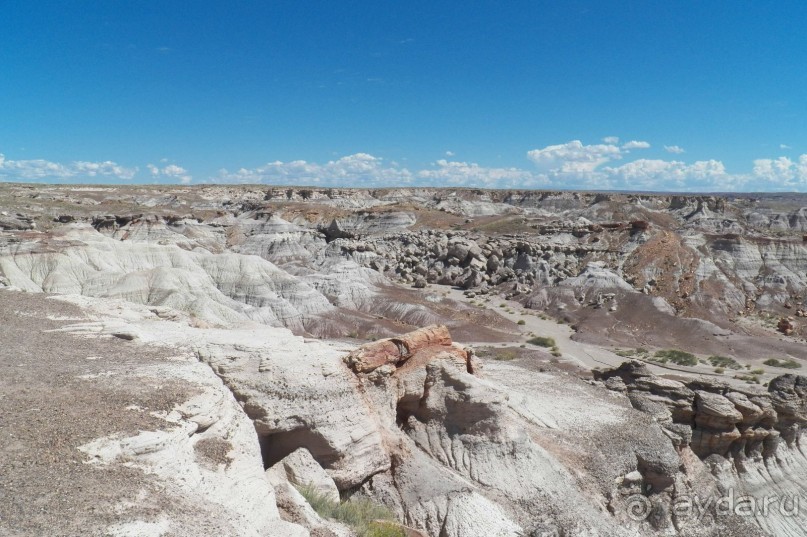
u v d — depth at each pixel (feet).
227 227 485.56
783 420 138.10
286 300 270.05
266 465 78.89
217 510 45.32
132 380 63.82
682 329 292.61
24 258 238.89
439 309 314.76
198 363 75.56
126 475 43.80
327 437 79.36
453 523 79.41
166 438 50.42
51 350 73.56
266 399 77.20
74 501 37.99
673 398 132.98
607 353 256.11
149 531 37.24
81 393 57.31
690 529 106.93
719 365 242.37
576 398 129.80
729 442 129.39
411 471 86.53
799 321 311.47
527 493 90.22
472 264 397.60
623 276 360.28
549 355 225.76
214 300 241.35
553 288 351.46
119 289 227.61
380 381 92.73
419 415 99.30
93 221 403.54
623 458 106.93
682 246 388.37
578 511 90.12
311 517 62.08
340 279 327.26
